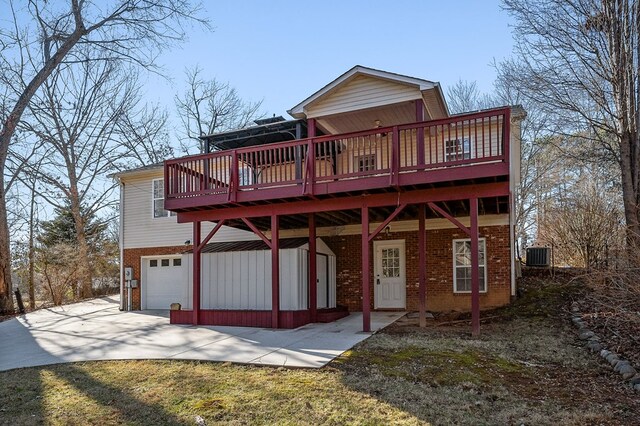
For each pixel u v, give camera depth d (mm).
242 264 11547
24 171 21953
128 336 9773
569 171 23734
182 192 11117
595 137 14211
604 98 12156
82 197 24984
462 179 8508
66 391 5770
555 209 18125
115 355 7703
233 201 10438
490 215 12203
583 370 6340
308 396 5219
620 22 11766
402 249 13156
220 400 5164
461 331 9242
